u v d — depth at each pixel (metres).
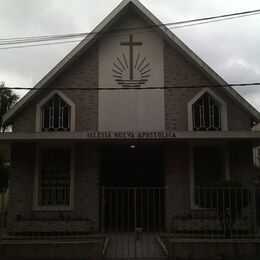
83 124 16.48
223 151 16.42
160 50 16.95
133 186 17.16
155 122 16.48
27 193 16.08
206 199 12.62
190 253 11.23
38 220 15.44
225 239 11.73
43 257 11.27
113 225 15.91
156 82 16.77
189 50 16.50
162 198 16.34
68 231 15.31
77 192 16.12
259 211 13.37
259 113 16.25
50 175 16.39
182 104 16.59
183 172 16.25
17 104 16.33
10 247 11.33
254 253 11.27
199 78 16.75
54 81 16.72
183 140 15.87
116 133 15.16
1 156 20.48
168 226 15.77
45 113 16.61
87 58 16.91
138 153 17.34
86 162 16.33
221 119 16.48
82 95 16.64
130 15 17.12
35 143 16.39
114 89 16.66
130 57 16.89
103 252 11.72
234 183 13.04
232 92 16.31
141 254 11.84
